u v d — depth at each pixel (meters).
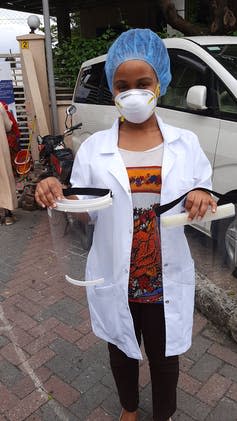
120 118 1.76
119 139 1.73
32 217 5.27
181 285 1.79
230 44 3.95
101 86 5.17
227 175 3.36
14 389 2.50
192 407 2.31
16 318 3.17
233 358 2.64
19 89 7.55
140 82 1.63
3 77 7.26
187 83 3.90
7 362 2.71
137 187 1.66
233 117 3.34
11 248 4.39
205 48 3.83
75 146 5.78
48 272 3.82
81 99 5.62
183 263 1.77
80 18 12.32
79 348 2.81
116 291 1.78
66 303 3.32
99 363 2.67
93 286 1.87
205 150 3.55
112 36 7.92
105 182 1.67
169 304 1.77
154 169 1.66
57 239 1.81
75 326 3.04
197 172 1.73
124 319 1.80
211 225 1.70
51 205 1.56
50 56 6.41
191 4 8.16
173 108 3.99
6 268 3.96
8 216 5.05
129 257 1.71
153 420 2.16
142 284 1.78
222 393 2.39
